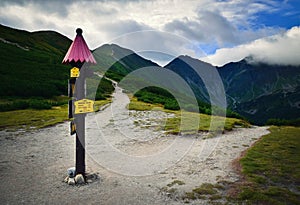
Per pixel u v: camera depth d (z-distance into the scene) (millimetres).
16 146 10945
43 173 7422
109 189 6242
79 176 6629
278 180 6762
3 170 7680
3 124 16266
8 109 23094
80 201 5590
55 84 39875
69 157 9258
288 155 9477
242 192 5906
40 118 18812
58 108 25781
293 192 5980
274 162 8477
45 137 12969
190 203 5465
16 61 51844
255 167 7875
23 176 7160
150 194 5941
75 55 6234
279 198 5637
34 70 47750
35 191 6121
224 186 6395
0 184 6551
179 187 6328
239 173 7367
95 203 5488
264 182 6605
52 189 6242
